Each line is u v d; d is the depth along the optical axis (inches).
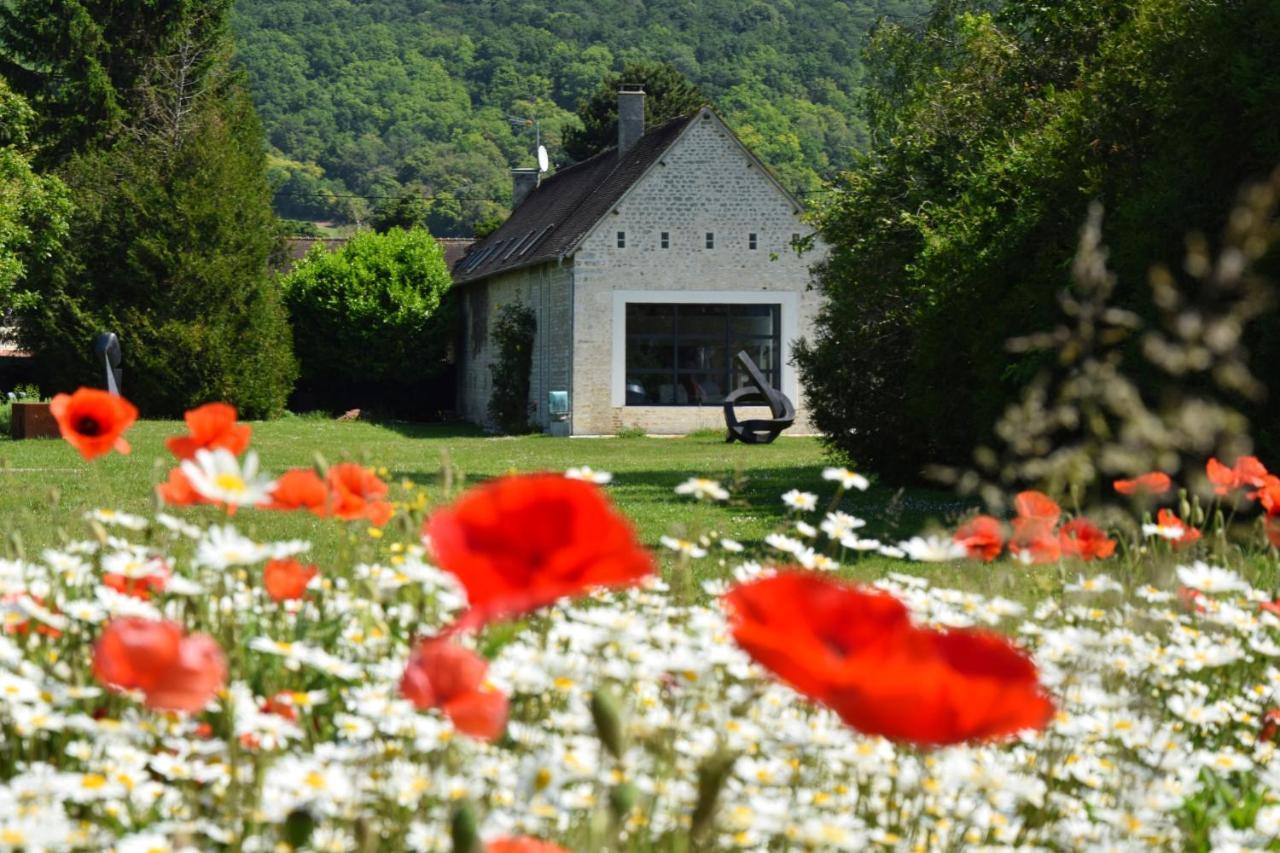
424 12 4003.4
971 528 129.8
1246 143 462.9
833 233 790.5
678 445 1148.5
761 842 78.3
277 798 74.4
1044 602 135.2
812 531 134.2
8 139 1459.2
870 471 743.7
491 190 3597.4
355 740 92.5
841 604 55.2
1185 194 470.3
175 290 1456.7
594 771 75.4
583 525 56.1
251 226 1489.9
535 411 1430.9
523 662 95.4
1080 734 99.2
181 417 1465.3
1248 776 116.0
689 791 75.9
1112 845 84.0
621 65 3850.9
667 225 1328.7
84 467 741.9
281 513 397.7
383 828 78.2
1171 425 116.1
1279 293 411.2
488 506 57.1
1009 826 88.4
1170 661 120.0
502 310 1510.8
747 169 1339.8
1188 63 486.0
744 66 3479.3
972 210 642.2
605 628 98.2
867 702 51.6
